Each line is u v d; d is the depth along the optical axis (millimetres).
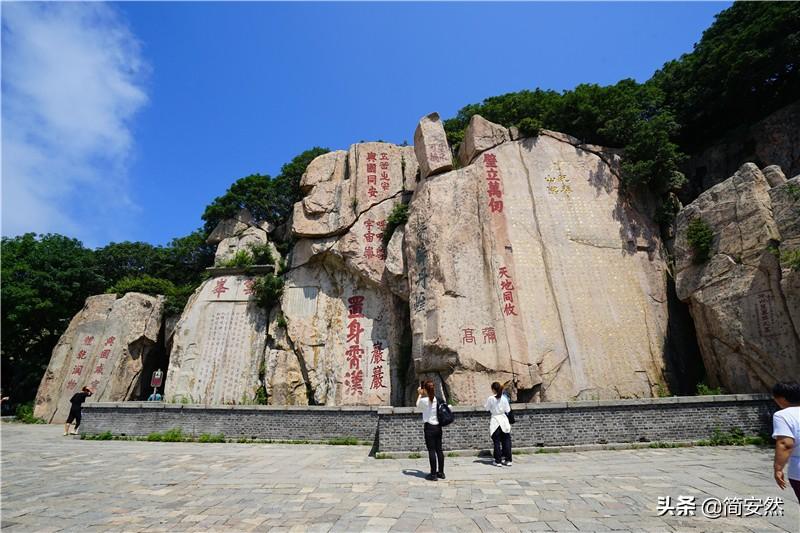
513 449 10891
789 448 4449
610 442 11172
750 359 12250
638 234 17031
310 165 23141
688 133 20828
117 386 21797
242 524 5832
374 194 21078
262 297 20438
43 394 22016
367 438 12977
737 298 12703
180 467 9555
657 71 22984
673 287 16219
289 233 24125
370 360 18297
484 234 16469
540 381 14203
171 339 23203
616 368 14641
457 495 7008
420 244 16844
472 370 14195
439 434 8312
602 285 15961
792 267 11445
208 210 25391
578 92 19719
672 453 10258
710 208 14203
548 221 16984
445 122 25781
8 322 24391
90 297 24469
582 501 6613
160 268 30156
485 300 15297
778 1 18031
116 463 10031
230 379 19234
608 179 18031
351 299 19734
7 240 27453
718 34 21312
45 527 5828
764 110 19219
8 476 8797
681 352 15258
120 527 5797
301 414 13492
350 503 6676
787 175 17031
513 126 19281
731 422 11375
